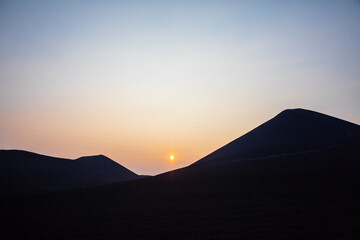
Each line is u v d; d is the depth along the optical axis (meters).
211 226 20.91
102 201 33.00
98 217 25.16
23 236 20.39
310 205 26.11
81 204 31.70
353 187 33.34
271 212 24.12
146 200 32.44
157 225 21.88
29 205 32.50
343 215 22.14
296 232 18.61
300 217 22.11
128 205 30.08
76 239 19.28
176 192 36.28
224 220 22.38
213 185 39.56
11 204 33.88
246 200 29.73
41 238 19.78
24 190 74.12
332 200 27.77
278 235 18.17
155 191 37.72
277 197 30.44
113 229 21.22
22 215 27.28
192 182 42.47
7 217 26.67
